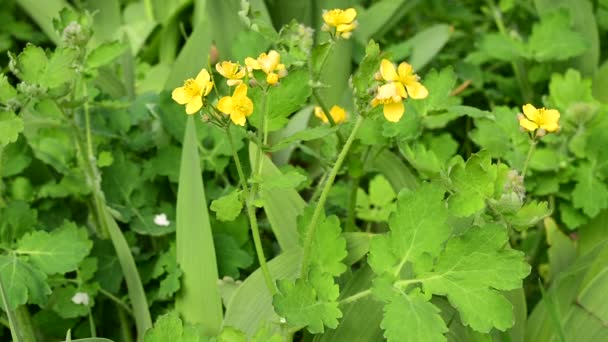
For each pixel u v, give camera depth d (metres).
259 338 0.61
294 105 0.64
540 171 0.81
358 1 1.04
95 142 0.83
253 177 0.61
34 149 0.81
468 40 1.11
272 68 0.60
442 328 0.58
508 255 0.59
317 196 0.77
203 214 0.69
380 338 0.65
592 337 0.67
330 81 0.93
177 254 0.71
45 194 0.79
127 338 0.77
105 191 0.79
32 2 1.03
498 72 1.06
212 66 0.87
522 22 1.14
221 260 0.75
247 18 0.74
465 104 1.00
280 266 0.68
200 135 0.81
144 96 0.86
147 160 0.85
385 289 0.60
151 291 0.76
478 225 0.62
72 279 0.75
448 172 0.62
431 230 0.60
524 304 0.68
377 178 0.84
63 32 0.73
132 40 1.03
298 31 0.73
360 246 0.69
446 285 0.59
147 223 0.78
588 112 0.81
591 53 0.93
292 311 0.60
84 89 0.81
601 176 0.80
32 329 0.74
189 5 1.01
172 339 0.62
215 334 0.70
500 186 0.61
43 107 0.76
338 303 0.60
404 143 0.74
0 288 0.62
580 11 0.93
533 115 0.64
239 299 0.67
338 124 0.72
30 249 0.71
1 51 1.05
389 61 0.58
